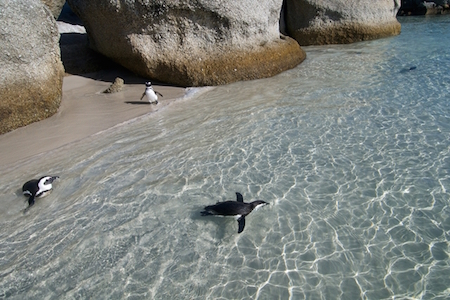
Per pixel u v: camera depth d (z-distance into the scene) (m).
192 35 8.76
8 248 3.68
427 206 4.03
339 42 13.30
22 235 3.86
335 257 3.42
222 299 3.04
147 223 3.97
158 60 8.70
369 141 5.49
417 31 14.73
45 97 6.93
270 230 3.81
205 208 3.97
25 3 6.61
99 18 8.59
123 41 8.64
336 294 3.04
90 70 9.91
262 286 3.15
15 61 6.47
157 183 4.67
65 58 9.73
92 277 3.30
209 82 8.84
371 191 4.34
